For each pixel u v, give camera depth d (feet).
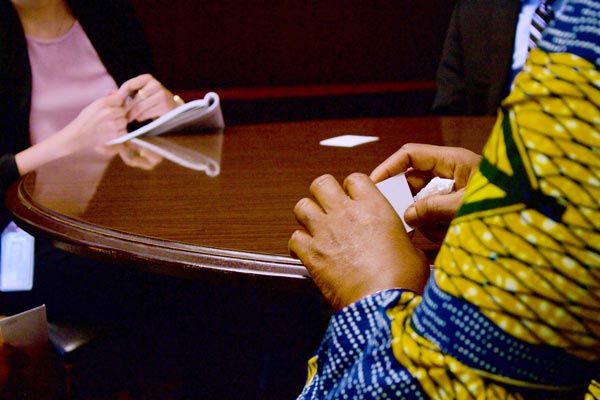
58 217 2.96
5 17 5.75
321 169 3.84
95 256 2.59
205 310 7.00
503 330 1.23
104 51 6.48
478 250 1.26
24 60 5.88
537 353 1.22
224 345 6.43
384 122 5.74
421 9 10.95
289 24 10.66
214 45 10.52
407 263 1.70
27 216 3.05
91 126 5.29
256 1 10.45
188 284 5.24
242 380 5.89
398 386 1.36
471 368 1.28
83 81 6.46
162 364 5.13
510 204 1.22
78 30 6.46
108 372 4.41
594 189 1.14
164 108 5.71
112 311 4.56
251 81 10.80
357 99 10.73
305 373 5.99
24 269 4.66
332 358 1.59
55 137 5.21
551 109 1.18
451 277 1.30
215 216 2.89
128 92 5.55
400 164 2.58
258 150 4.56
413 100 10.89
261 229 2.67
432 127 5.37
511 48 7.12
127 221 2.85
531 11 6.98
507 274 1.21
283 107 10.58
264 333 6.62
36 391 3.24
